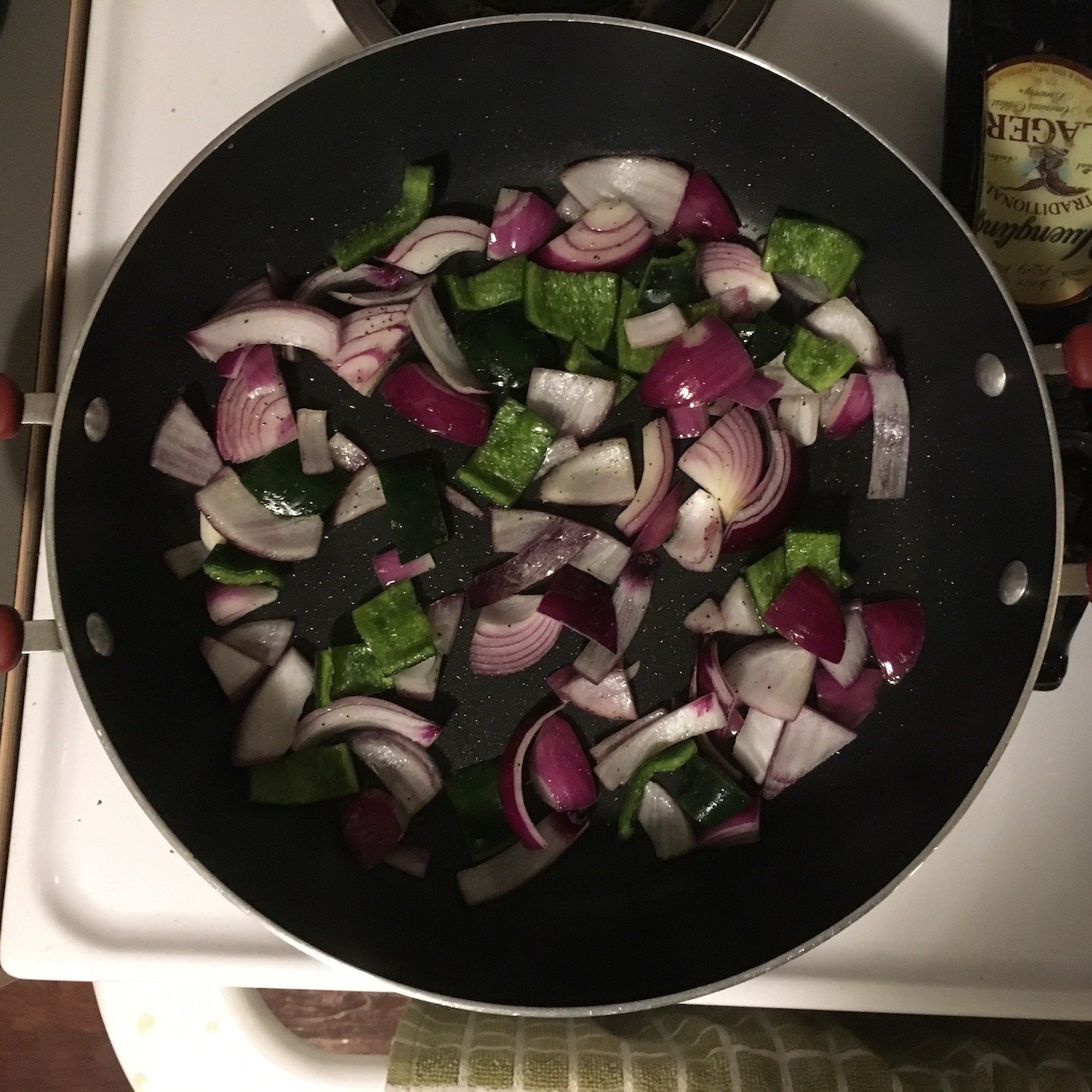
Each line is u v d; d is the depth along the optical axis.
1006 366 0.41
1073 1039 0.46
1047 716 0.45
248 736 0.46
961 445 0.45
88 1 0.48
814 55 0.47
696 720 0.46
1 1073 0.59
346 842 0.46
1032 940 0.44
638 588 0.47
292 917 0.42
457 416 0.47
